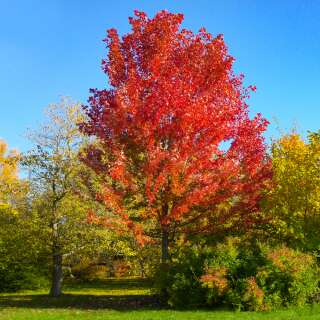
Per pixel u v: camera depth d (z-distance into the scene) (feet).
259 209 51.24
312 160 52.19
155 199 47.14
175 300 45.68
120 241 68.18
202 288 44.83
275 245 51.01
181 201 45.70
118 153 45.39
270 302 42.83
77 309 48.19
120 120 46.01
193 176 46.55
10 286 85.66
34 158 68.80
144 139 45.39
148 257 73.77
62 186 68.33
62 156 68.85
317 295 46.52
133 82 46.93
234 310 42.91
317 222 52.26
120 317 39.32
